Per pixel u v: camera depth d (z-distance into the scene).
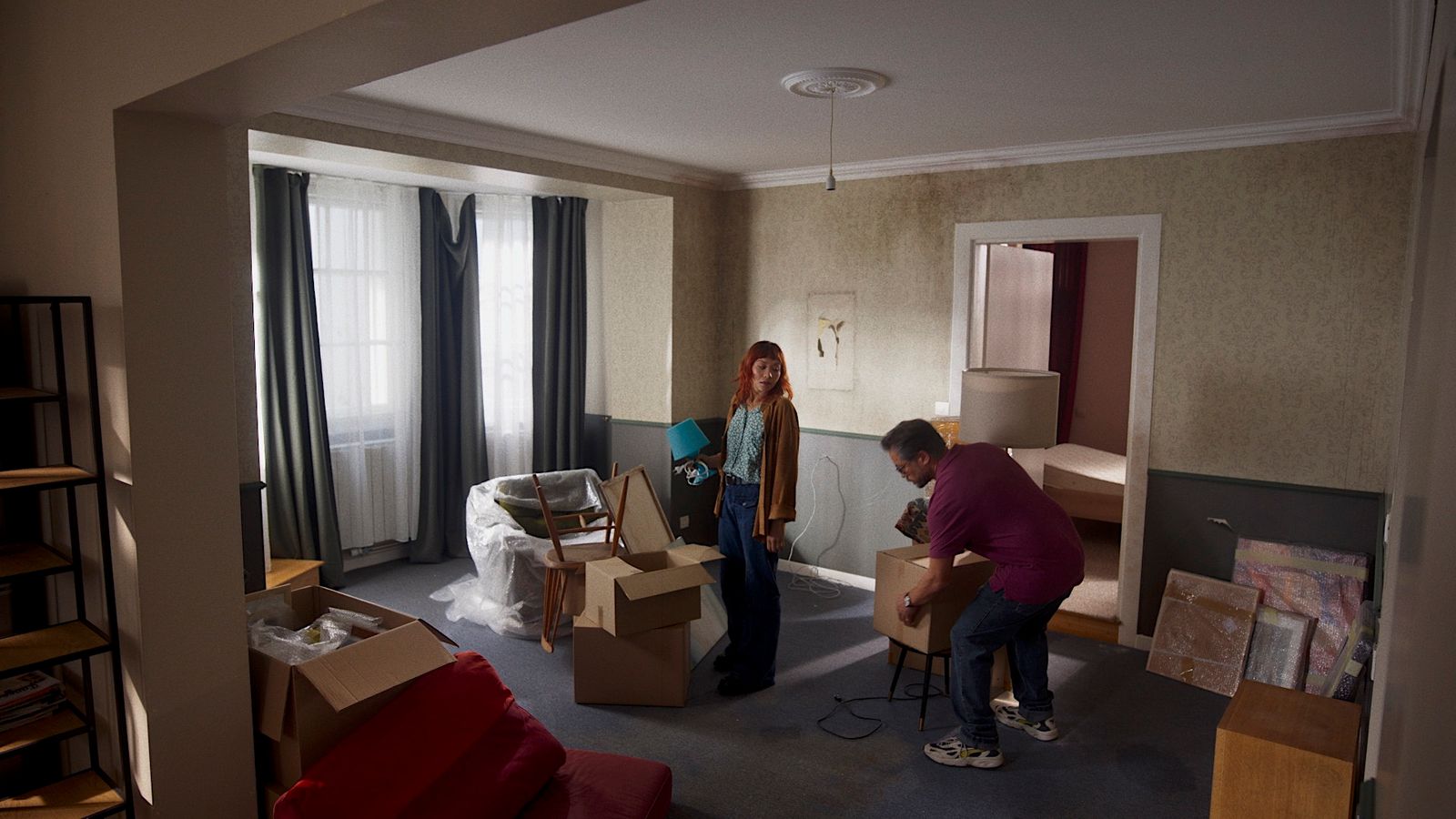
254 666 2.36
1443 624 0.47
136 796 2.29
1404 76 2.95
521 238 5.57
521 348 5.65
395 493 5.27
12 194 2.51
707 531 5.84
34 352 2.47
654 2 2.38
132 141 2.06
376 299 5.08
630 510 3.95
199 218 2.19
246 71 1.74
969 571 3.29
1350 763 2.02
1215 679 3.72
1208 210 3.96
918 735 3.26
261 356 4.53
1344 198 3.65
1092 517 5.66
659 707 3.47
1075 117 3.71
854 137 4.21
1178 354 4.07
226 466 2.28
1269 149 3.79
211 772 2.29
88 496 2.31
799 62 2.96
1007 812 2.78
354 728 2.34
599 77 3.19
